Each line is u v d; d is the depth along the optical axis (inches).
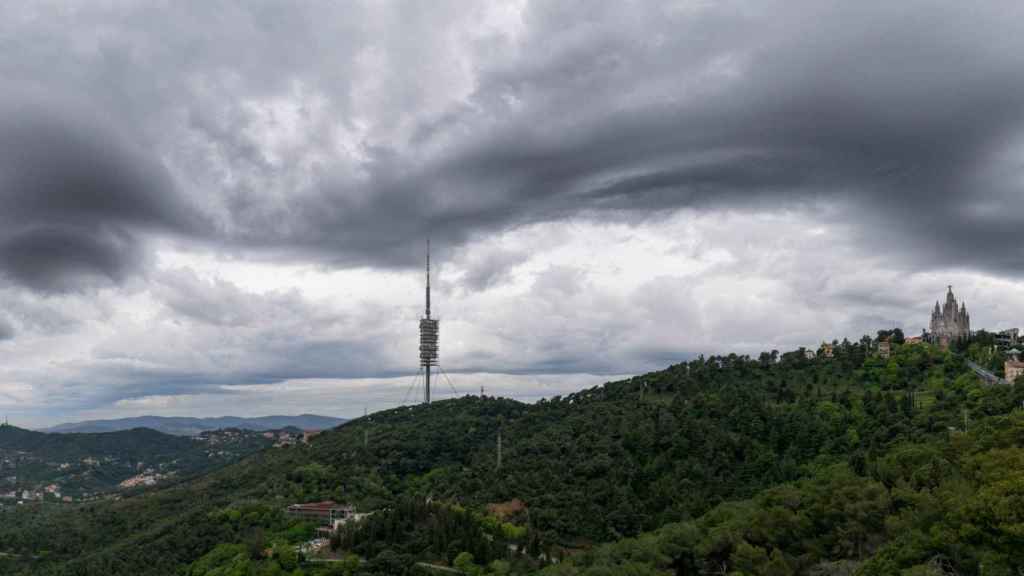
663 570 6136.8
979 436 6481.3
